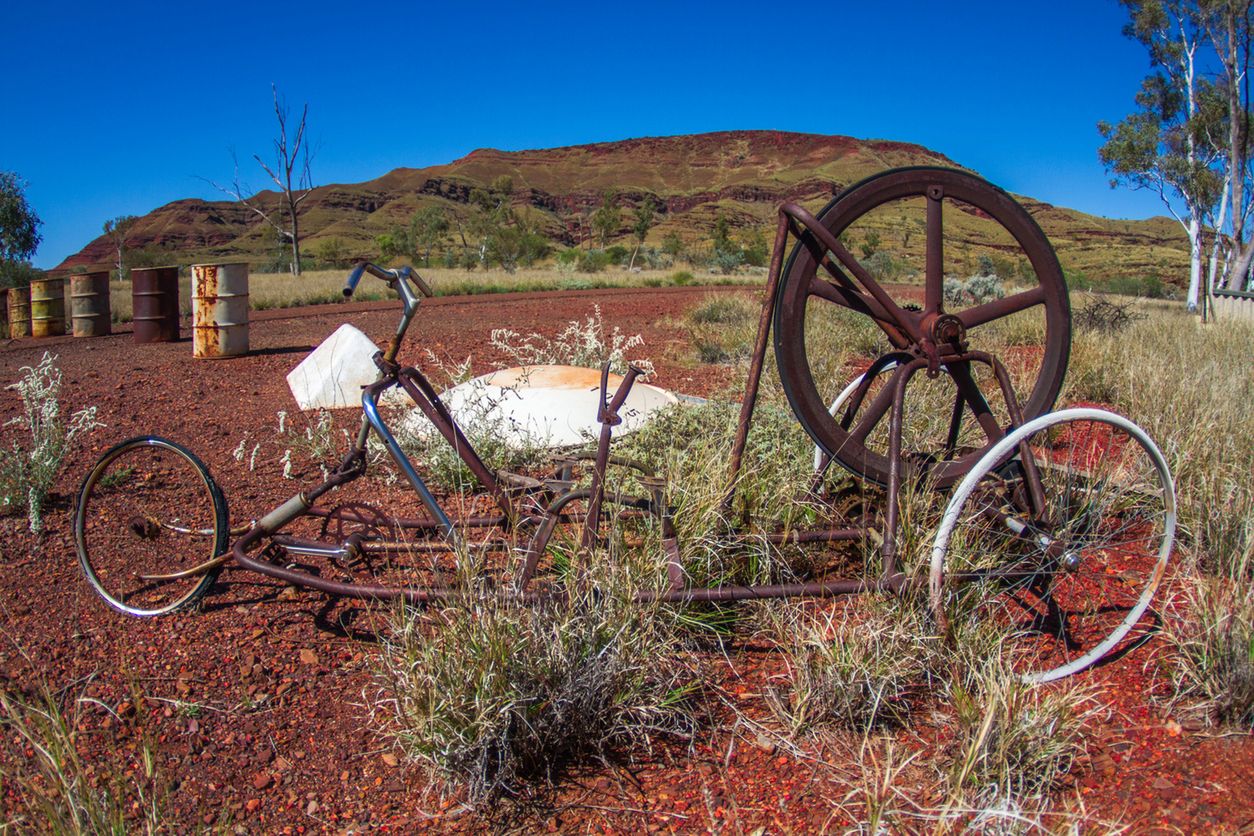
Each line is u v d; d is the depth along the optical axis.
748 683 3.23
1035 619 3.56
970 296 18.61
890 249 117.62
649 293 26.11
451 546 3.61
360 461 3.78
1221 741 2.71
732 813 2.59
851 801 2.57
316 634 3.64
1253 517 3.74
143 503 4.95
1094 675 3.16
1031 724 2.61
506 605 3.02
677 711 3.03
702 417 5.36
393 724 2.99
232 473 5.53
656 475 3.96
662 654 3.19
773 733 2.92
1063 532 3.55
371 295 24.27
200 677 3.29
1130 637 3.40
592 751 2.95
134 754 2.84
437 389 7.08
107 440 6.27
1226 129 35.78
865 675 2.92
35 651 3.39
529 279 32.09
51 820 2.26
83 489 3.88
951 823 2.34
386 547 3.67
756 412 5.37
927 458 4.07
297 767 2.85
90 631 3.59
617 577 3.24
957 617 3.27
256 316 18.45
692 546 3.64
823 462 4.27
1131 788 2.52
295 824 2.61
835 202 3.66
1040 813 2.34
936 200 3.73
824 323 11.17
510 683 2.82
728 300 16.05
